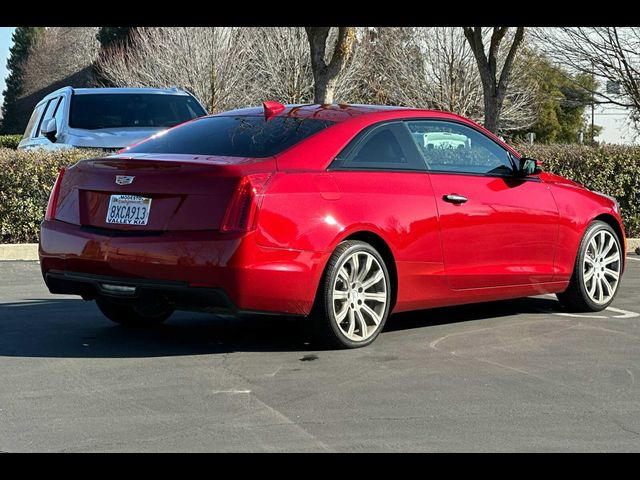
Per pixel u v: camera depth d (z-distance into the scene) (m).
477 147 7.46
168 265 5.98
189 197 6.04
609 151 13.72
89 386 5.48
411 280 6.80
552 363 6.24
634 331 7.39
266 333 7.09
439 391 5.47
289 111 7.00
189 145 6.69
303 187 6.20
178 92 14.22
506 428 4.79
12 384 5.51
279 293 6.05
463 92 43.34
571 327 7.52
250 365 6.03
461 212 7.05
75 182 6.58
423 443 4.53
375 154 6.74
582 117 60.50
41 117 14.89
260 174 6.06
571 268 8.03
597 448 4.50
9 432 4.62
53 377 5.68
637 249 13.32
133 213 6.21
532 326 7.53
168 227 6.06
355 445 4.49
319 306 6.32
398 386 5.56
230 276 5.90
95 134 12.98
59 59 95.19
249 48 47.84
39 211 12.36
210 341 6.77
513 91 43.56
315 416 4.93
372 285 6.59
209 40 47.28
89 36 89.31
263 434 4.63
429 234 6.85
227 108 47.19
